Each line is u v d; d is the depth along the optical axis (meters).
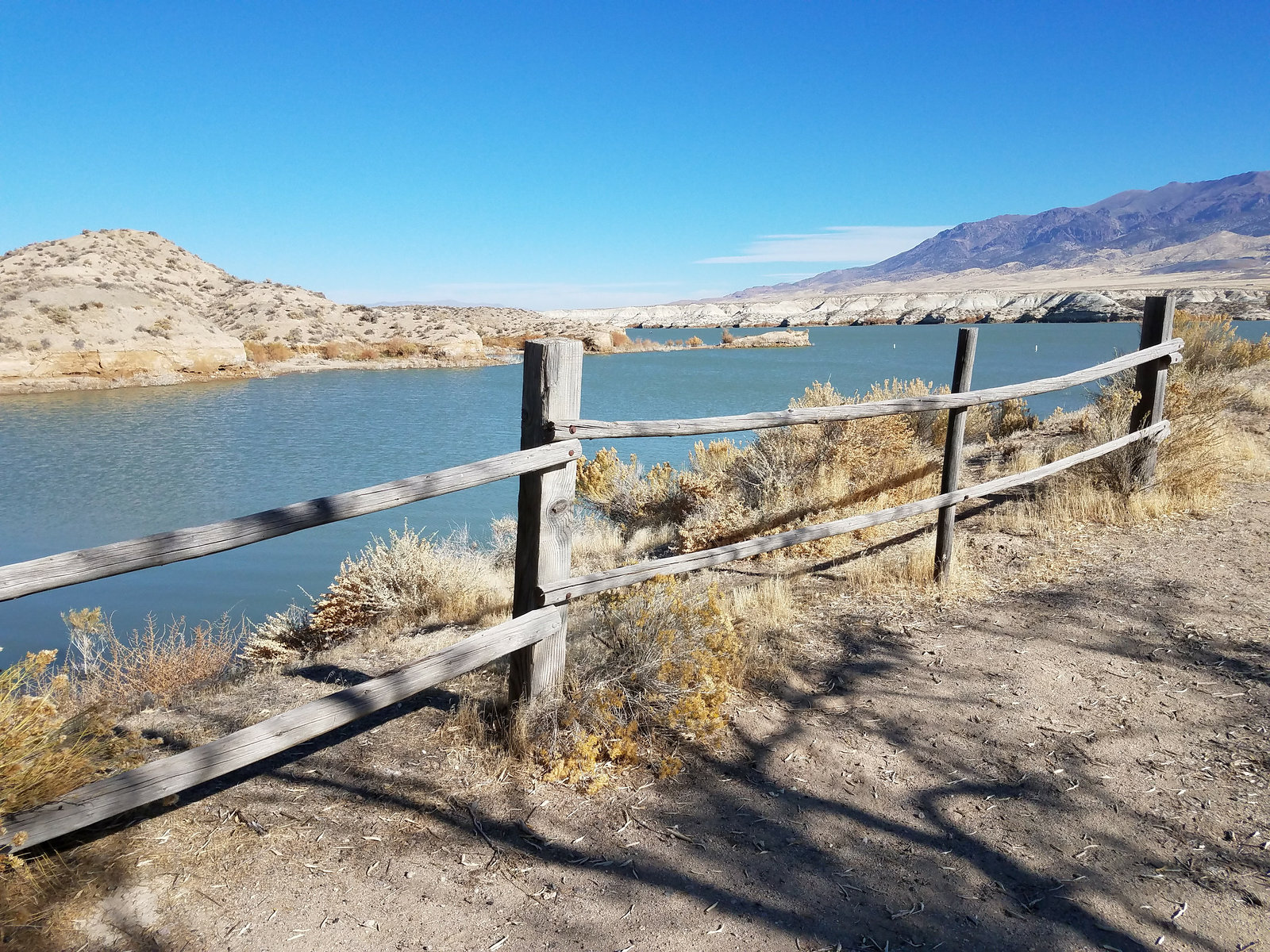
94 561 2.18
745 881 2.66
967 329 5.29
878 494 7.81
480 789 3.16
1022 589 5.41
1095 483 7.46
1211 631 4.58
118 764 2.74
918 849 2.82
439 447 25.83
